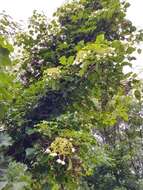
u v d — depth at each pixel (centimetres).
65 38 513
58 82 439
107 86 466
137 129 1087
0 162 286
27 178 295
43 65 500
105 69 441
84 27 503
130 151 1107
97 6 524
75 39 511
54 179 407
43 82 440
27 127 429
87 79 442
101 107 478
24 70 496
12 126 442
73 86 445
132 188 1102
